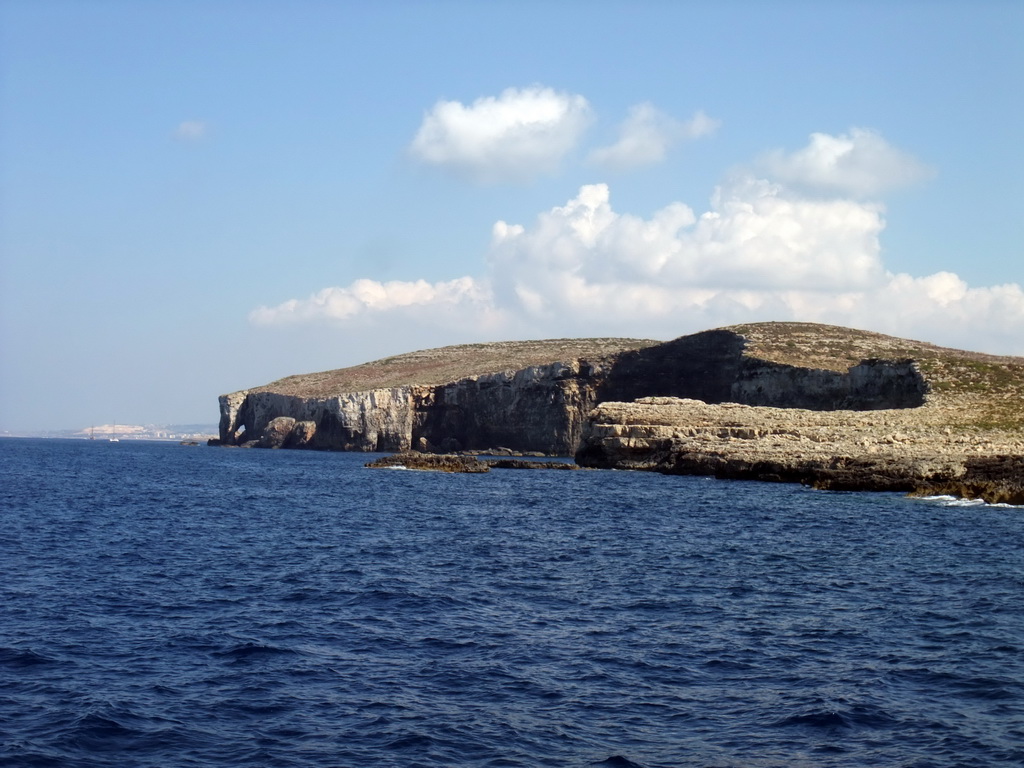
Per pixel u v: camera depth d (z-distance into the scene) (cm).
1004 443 8956
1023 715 2094
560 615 3041
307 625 2895
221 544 4756
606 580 3697
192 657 2539
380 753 1873
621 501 7250
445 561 4175
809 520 5894
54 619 2966
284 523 5791
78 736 1955
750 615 3056
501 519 6028
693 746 1916
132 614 3050
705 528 5491
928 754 1877
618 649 2616
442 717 2072
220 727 2017
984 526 5553
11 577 3719
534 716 2083
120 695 2214
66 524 5650
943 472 8050
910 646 2661
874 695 2223
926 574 3859
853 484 8156
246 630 2830
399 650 2606
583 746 1912
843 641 2714
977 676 2372
